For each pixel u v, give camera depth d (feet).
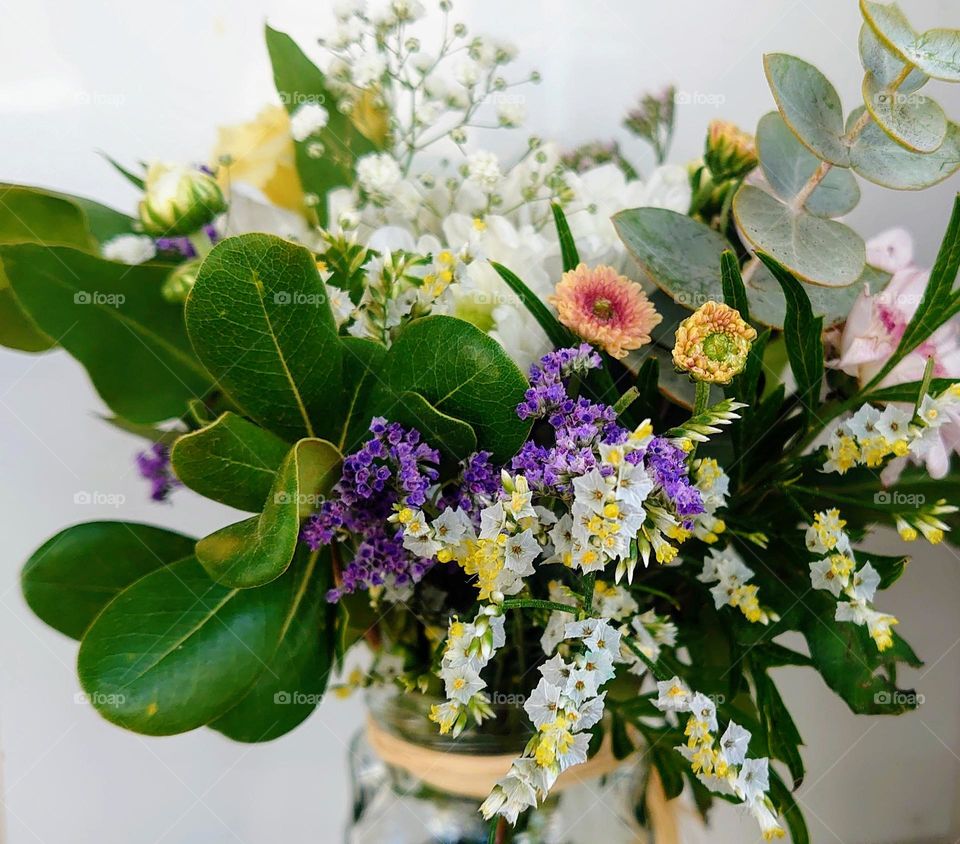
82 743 1.28
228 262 0.78
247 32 1.20
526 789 0.77
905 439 0.85
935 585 1.36
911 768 1.40
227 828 1.32
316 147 1.03
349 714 1.31
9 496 1.25
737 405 0.80
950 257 0.85
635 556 0.78
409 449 0.82
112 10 1.18
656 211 0.94
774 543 0.94
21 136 1.18
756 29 1.28
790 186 0.93
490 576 0.80
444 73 1.22
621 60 1.26
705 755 0.82
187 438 0.79
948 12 1.29
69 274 0.90
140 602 0.85
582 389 0.91
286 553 0.75
